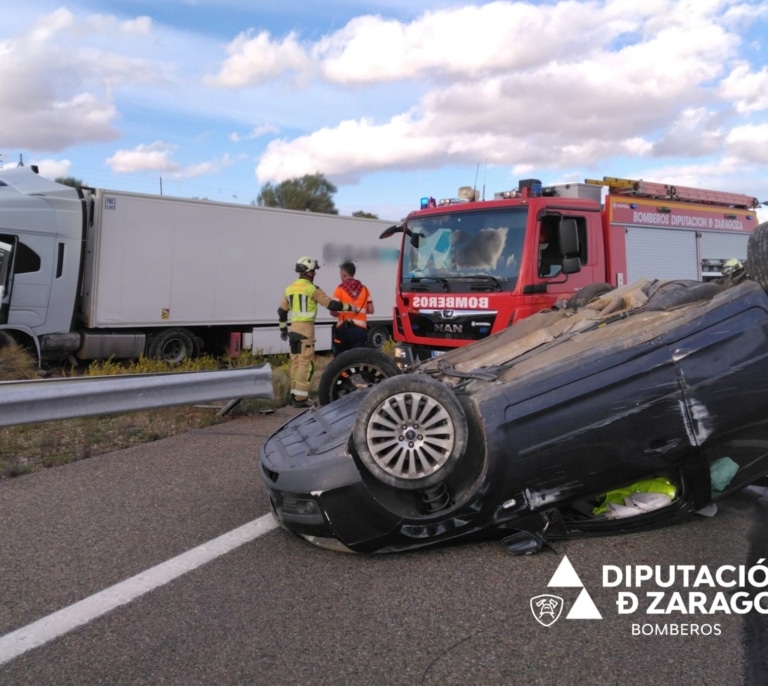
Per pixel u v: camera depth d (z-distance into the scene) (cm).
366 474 423
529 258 836
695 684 300
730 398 431
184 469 646
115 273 1450
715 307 448
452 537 422
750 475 465
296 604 377
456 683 302
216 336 1719
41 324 1380
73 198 1411
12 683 306
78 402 706
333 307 970
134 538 476
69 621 361
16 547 461
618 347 436
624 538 457
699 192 1166
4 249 1324
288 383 1026
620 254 977
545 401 419
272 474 447
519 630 347
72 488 589
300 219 1770
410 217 959
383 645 334
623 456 423
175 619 362
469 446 424
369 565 426
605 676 306
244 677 309
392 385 414
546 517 430
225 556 443
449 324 884
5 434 763
